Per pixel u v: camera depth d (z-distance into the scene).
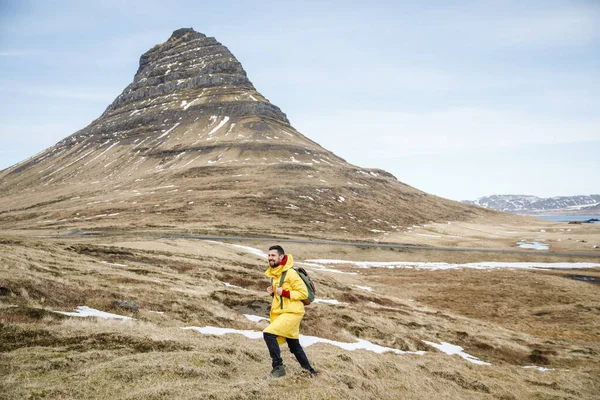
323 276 56.25
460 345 29.55
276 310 8.98
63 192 188.50
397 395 10.55
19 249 30.77
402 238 130.50
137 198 152.12
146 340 11.43
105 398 7.11
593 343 35.81
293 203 152.25
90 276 26.12
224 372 9.34
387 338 25.47
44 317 13.74
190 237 92.75
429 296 58.09
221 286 34.66
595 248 114.38
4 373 7.97
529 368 24.89
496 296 58.31
